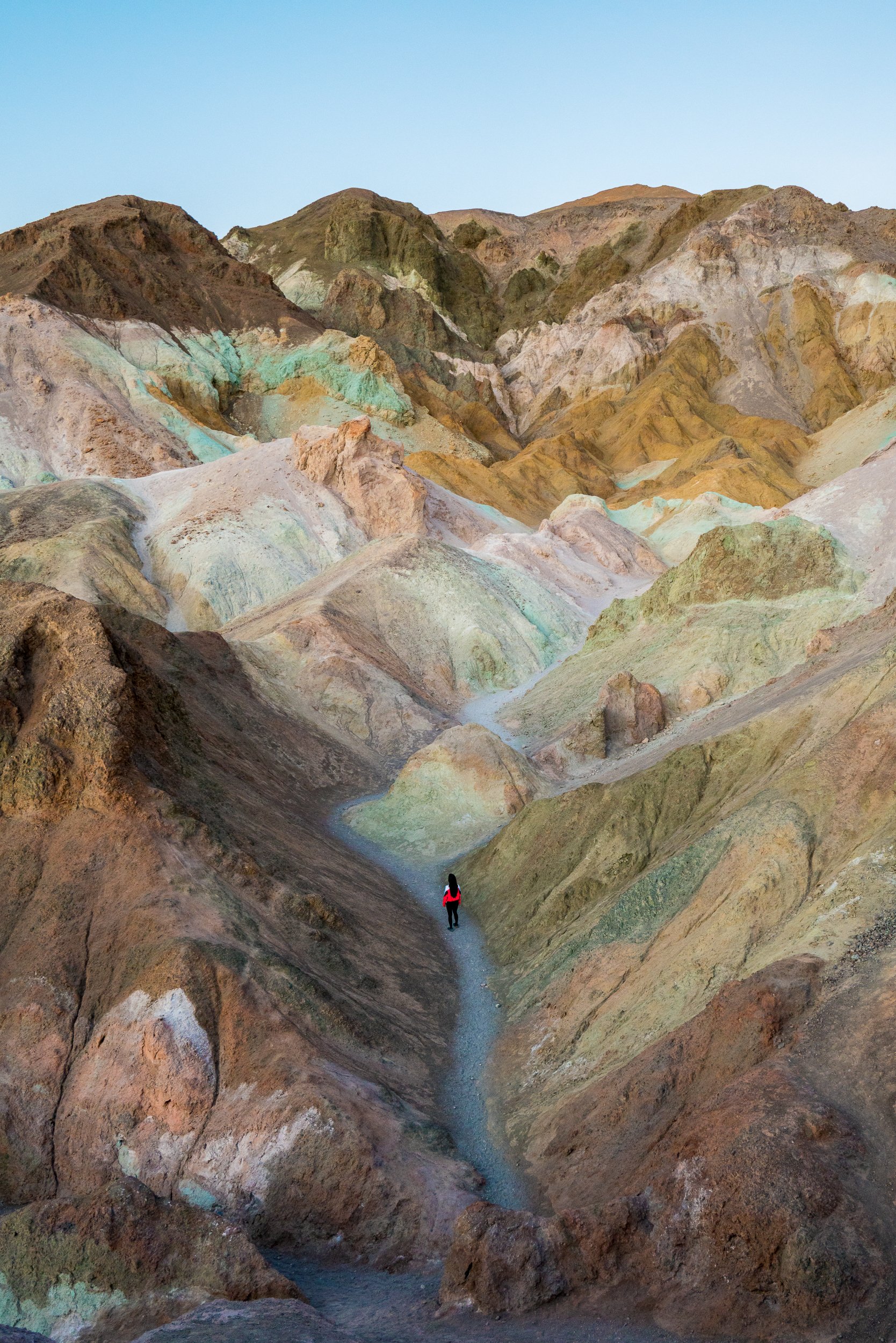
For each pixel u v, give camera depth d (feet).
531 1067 65.46
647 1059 54.39
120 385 313.94
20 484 269.44
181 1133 58.29
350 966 73.87
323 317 494.59
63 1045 62.44
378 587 192.13
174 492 252.42
